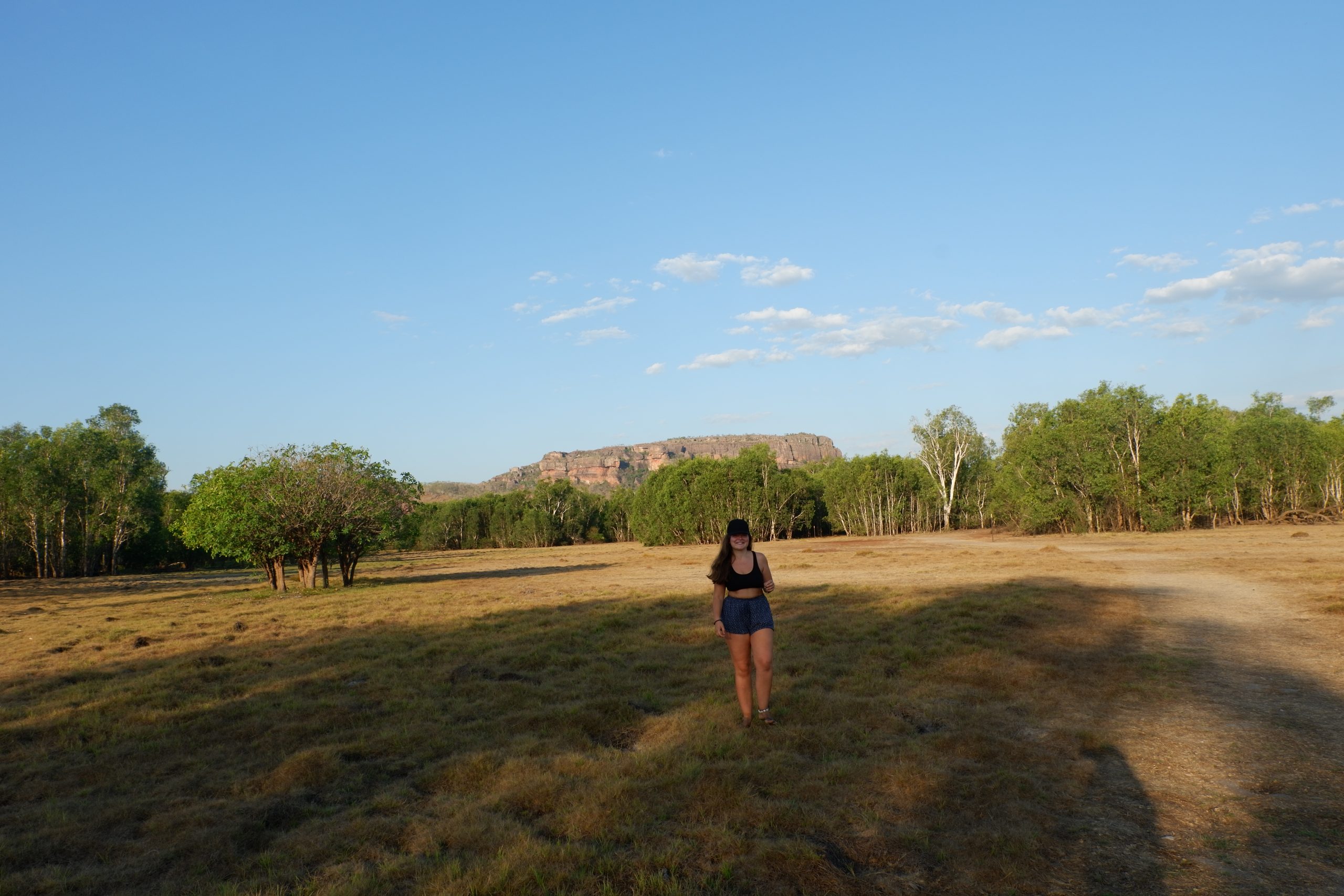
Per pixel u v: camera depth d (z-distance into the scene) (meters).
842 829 4.13
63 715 7.58
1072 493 53.69
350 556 25.78
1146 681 7.54
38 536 59.03
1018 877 3.50
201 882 3.83
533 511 93.31
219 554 24.55
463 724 6.70
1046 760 5.20
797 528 80.00
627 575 26.48
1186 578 17.75
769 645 6.15
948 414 72.50
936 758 5.23
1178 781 4.78
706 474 70.12
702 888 3.46
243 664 10.09
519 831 4.20
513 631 12.09
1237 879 3.42
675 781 4.85
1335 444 53.72
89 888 3.83
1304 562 20.75
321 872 3.85
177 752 6.33
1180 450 47.88
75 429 59.16
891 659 8.75
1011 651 8.99
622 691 7.71
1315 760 5.06
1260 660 8.46
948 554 31.48
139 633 14.12
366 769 5.63
